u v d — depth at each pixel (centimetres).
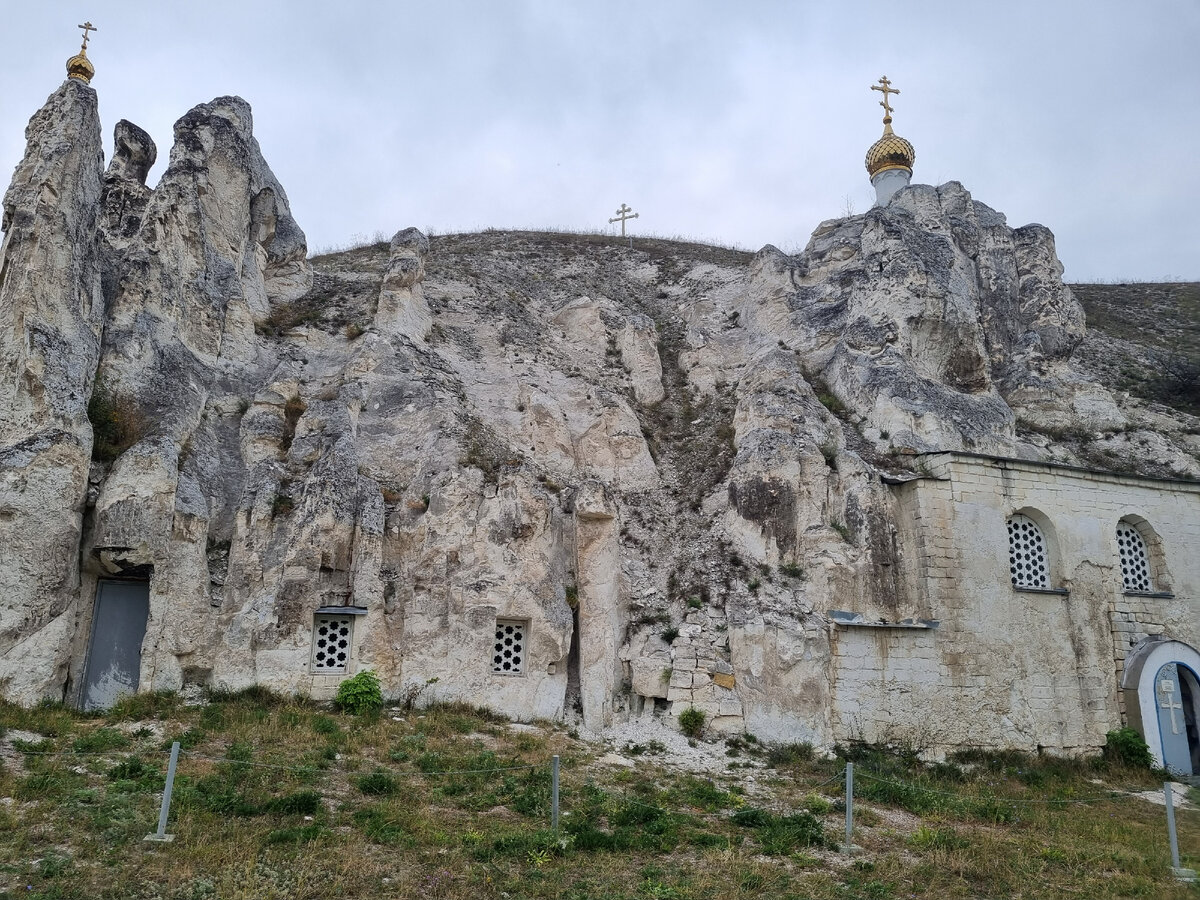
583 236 4156
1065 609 2203
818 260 3030
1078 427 2828
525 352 2592
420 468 2017
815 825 1338
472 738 1606
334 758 1412
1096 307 4369
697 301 3177
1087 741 2125
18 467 1548
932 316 2612
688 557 2112
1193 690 2234
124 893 902
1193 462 2817
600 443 2367
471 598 1816
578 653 1897
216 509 1858
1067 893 1145
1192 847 1423
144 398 1831
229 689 1652
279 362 2227
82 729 1420
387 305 2412
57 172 1744
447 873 1024
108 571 1681
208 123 2341
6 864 941
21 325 1652
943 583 2078
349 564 1808
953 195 3166
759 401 2353
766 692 1866
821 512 2103
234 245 2317
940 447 2330
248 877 948
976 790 1723
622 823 1272
